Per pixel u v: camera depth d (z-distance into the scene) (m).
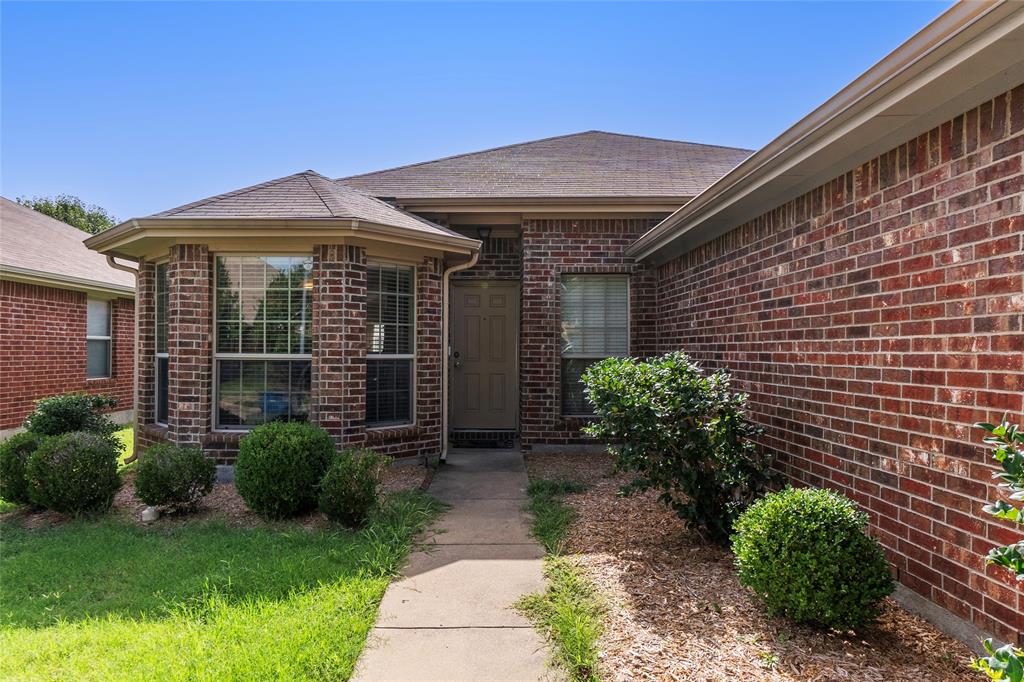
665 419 4.15
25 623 3.24
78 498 5.23
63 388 10.51
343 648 2.84
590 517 5.03
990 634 2.69
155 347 7.43
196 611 3.29
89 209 31.03
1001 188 2.68
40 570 4.00
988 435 2.71
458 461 7.57
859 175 3.72
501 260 8.88
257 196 6.83
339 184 7.98
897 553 3.33
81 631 3.09
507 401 8.99
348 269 6.41
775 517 3.07
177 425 6.38
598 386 4.35
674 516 4.95
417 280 7.21
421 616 3.25
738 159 10.01
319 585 3.59
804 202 4.39
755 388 5.19
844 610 2.82
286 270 6.54
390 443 6.84
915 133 3.20
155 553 4.28
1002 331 2.66
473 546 4.37
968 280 2.85
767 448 4.94
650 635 2.95
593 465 7.32
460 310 9.01
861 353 3.69
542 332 8.20
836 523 2.97
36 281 9.59
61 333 10.48
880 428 3.49
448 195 8.09
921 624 3.05
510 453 8.16
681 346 7.15
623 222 8.20
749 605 3.25
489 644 2.94
